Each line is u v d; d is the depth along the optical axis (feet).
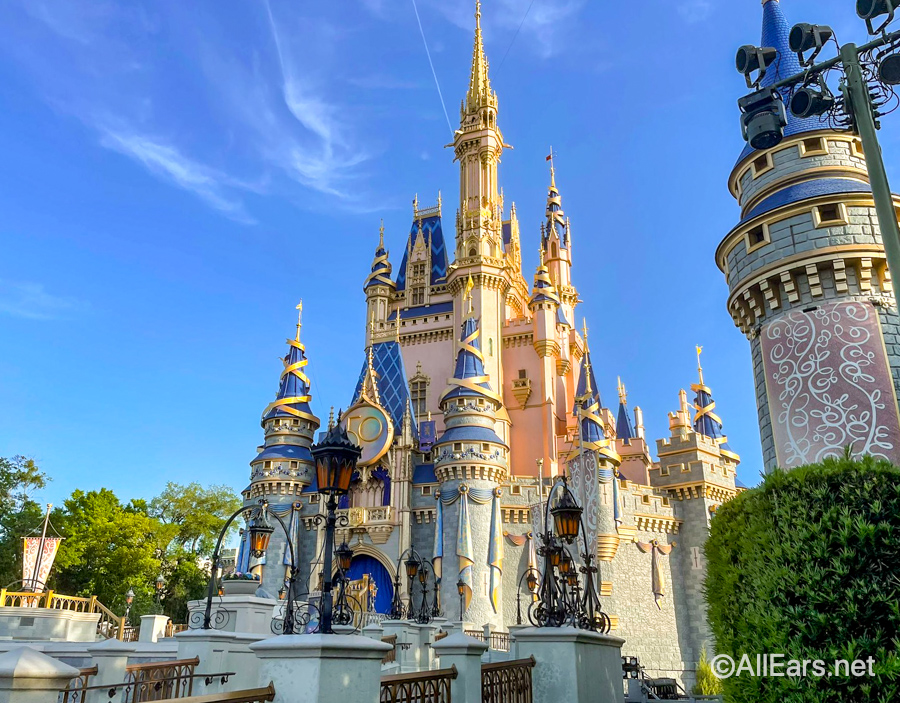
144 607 207.92
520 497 176.96
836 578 36.24
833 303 68.44
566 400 226.79
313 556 183.62
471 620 159.02
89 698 51.65
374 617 133.49
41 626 111.34
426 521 181.06
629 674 124.57
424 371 236.63
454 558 167.94
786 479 41.24
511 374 230.27
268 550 180.75
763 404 74.08
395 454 188.03
